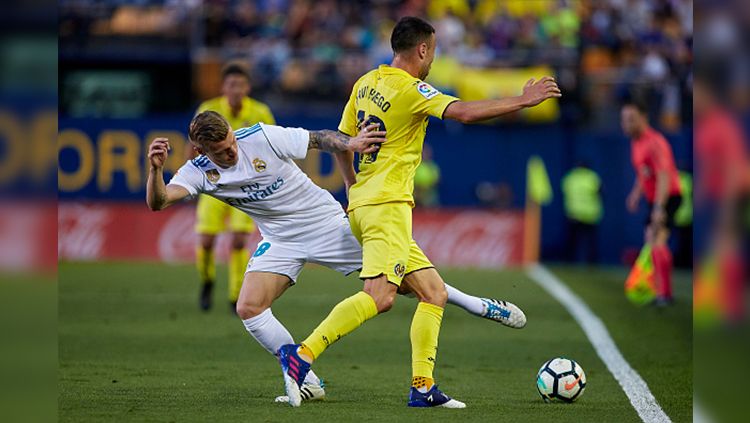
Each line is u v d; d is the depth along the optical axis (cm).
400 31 2194
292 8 8225
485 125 6938
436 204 6900
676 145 6675
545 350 3256
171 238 6562
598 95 7562
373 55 7694
